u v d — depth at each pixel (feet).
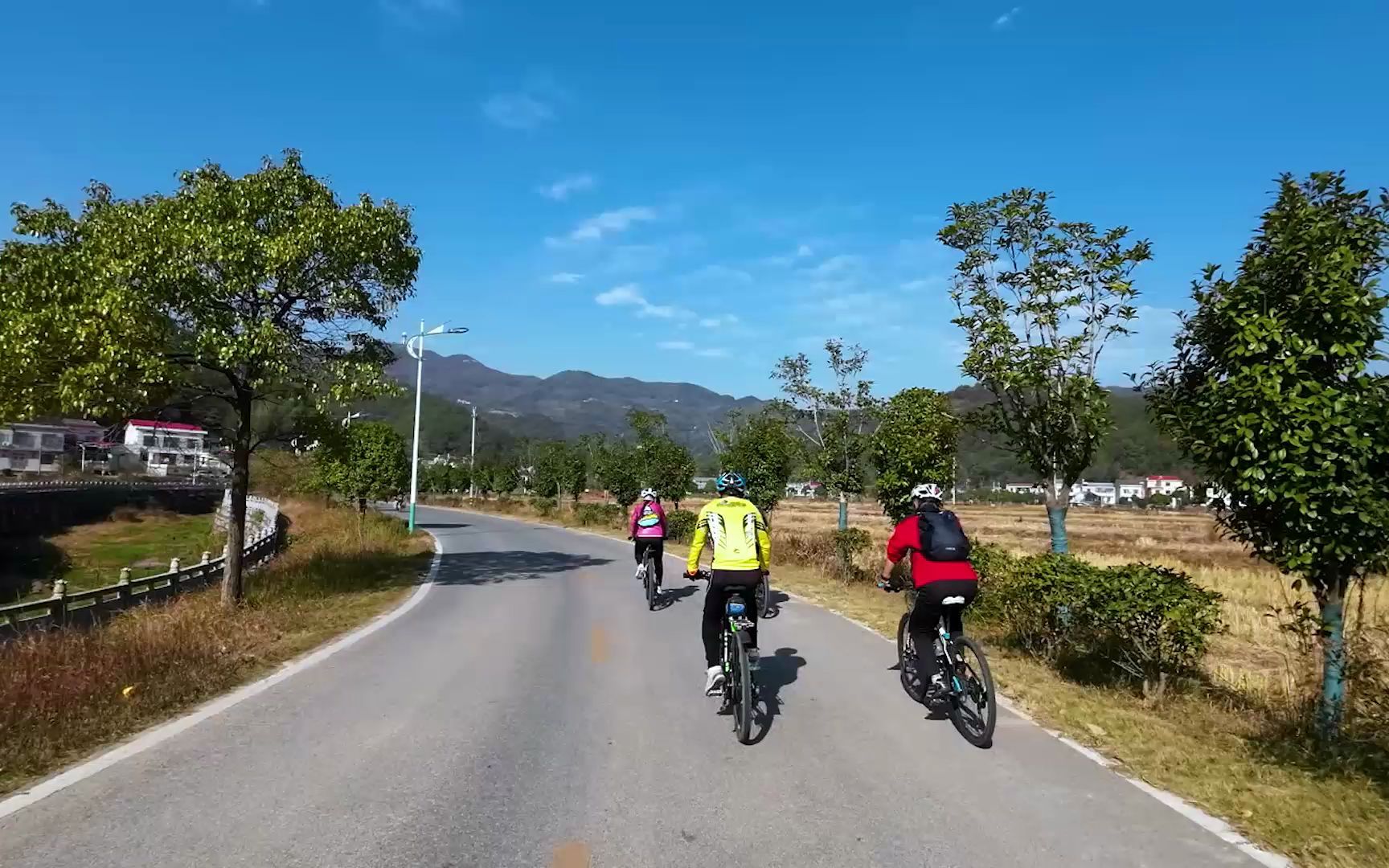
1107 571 26.30
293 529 111.55
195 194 39.63
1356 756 18.02
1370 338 18.37
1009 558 36.24
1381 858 13.64
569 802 15.85
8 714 19.57
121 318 33.91
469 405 250.57
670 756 18.66
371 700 23.57
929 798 16.22
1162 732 20.61
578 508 146.20
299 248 38.11
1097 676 27.09
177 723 21.04
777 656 30.50
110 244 35.53
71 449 258.16
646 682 26.09
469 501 217.56
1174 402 21.66
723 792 16.48
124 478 229.25
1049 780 17.24
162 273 35.60
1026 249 32.78
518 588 51.37
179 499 169.48
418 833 14.33
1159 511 321.73
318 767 17.74
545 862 13.28
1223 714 22.41
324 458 47.78
